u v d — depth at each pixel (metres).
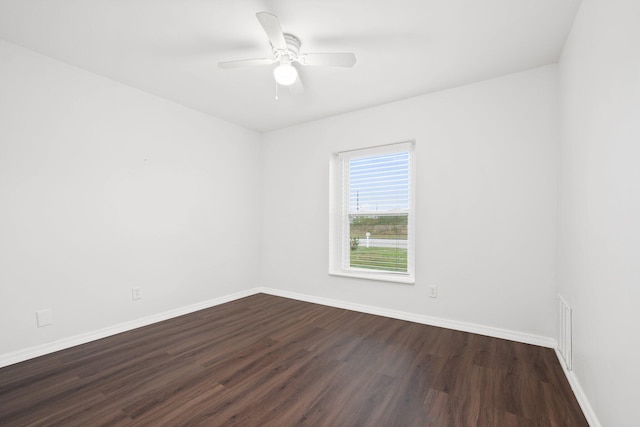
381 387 1.91
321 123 3.84
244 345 2.55
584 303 1.70
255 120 3.91
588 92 1.64
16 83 2.24
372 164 3.57
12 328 2.21
